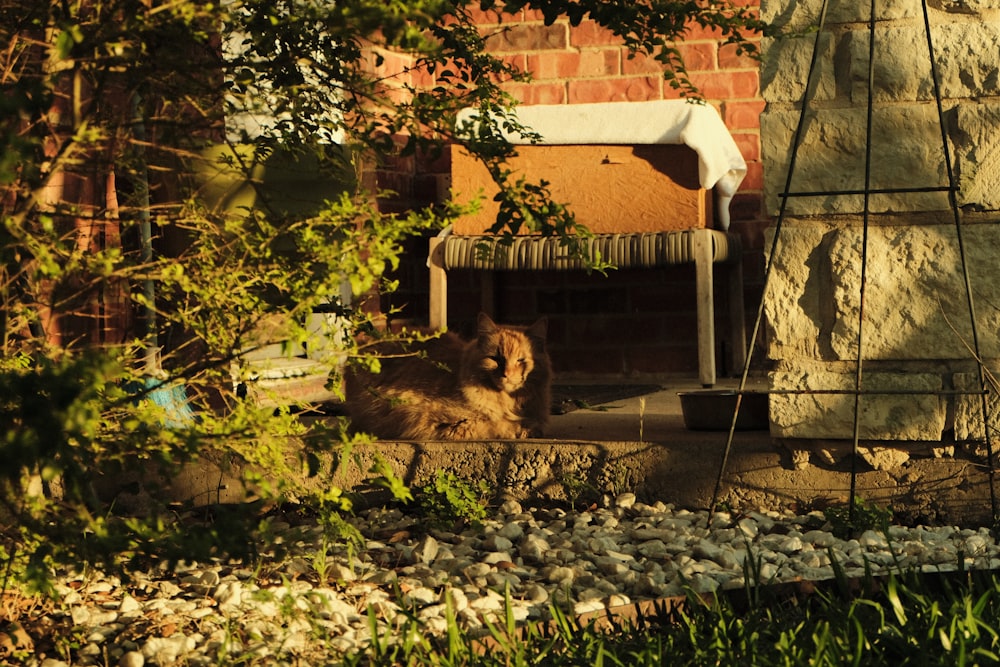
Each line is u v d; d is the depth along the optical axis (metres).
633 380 7.51
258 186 2.83
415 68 2.94
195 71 2.48
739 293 7.02
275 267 2.38
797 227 3.91
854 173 3.83
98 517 2.09
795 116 3.89
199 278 2.41
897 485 3.87
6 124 1.96
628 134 6.19
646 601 2.87
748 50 2.89
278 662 2.48
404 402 2.92
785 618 2.72
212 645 2.65
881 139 3.79
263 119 3.66
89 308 4.31
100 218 2.82
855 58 3.80
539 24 7.44
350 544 3.19
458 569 3.37
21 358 2.49
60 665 2.55
